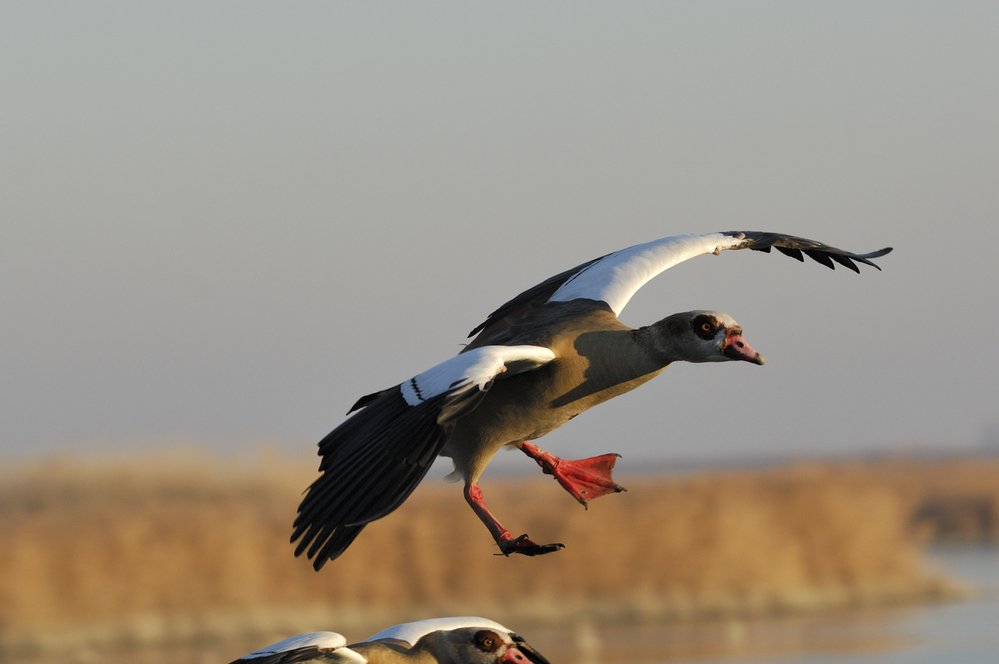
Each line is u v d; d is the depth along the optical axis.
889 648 20.39
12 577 20.19
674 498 25.16
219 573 21.53
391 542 22.83
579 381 8.25
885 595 24.78
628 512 24.25
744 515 24.36
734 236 9.39
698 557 23.81
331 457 7.41
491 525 8.11
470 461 8.27
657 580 23.53
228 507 25.45
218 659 19.42
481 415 8.24
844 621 22.73
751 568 23.89
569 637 21.41
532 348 7.75
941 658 19.58
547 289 9.20
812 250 9.63
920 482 42.53
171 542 21.53
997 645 20.23
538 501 25.19
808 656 19.75
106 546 21.14
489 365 7.45
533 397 8.21
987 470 43.56
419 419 7.27
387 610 22.27
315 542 7.13
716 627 22.28
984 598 25.11
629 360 8.27
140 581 20.92
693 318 8.23
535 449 8.95
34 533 21.41
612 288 8.84
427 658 9.30
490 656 9.31
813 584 24.56
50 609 20.22
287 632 20.97
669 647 20.61
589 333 8.32
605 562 23.30
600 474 8.96
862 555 25.19
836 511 25.34
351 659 8.81
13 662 19.11
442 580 22.83
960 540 38.03
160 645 20.03
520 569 23.25
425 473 7.16
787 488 25.83
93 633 20.05
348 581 22.30
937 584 25.56
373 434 7.36
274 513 24.84
